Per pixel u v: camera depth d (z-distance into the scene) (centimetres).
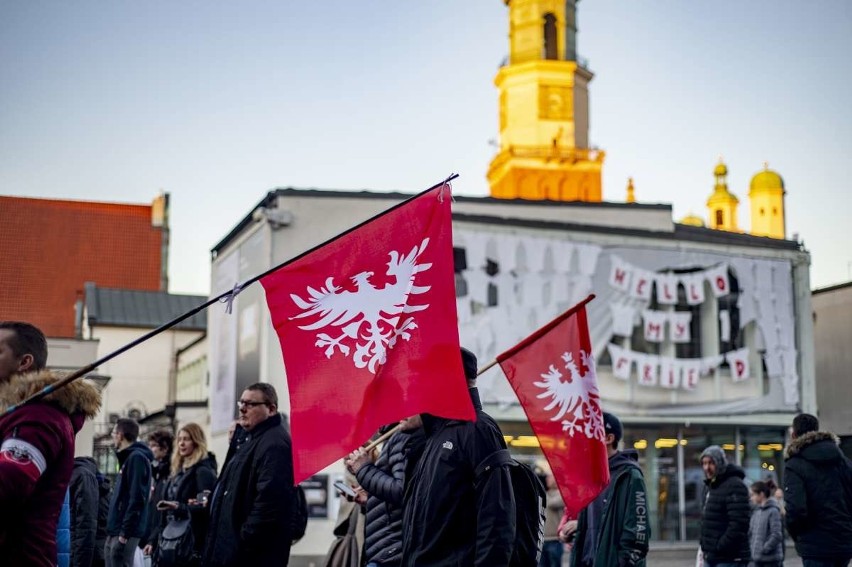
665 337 3212
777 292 3372
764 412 3297
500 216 3125
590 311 3117
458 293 2962
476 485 549
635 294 3186
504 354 740
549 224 3103
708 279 3288
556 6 6975
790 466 914
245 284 554
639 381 3161
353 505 970
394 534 761
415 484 575
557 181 6781
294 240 2872
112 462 3706
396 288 577
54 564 470
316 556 2584
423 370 562
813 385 3388
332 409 566
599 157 6819
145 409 5019
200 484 998
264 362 2836
